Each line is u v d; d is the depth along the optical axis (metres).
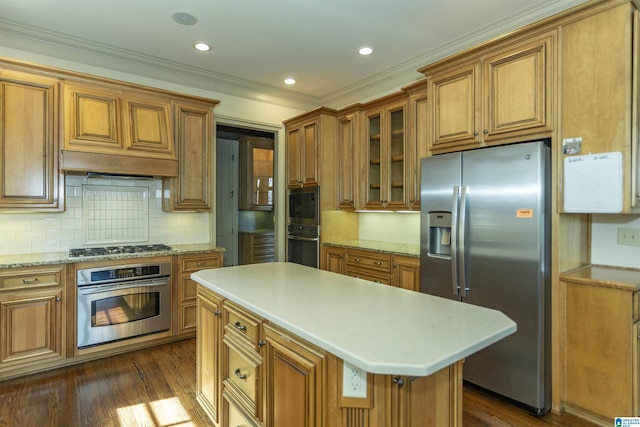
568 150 2.13
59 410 2.22
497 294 2.36
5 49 2.93
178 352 3.13
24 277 2.61
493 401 2.37
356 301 1.57
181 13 2.70
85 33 3.01
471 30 2.96
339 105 4.60
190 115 3.62
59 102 2.91
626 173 1.93
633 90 1.92
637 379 1.98
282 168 4.63
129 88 3.24
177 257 3.32
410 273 3.10
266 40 3.13
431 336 1.16
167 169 3.40
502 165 2.33
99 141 3.04
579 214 2.45
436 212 2.73
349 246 3.72
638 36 1.95
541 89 2.22
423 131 3.23
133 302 3.09
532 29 2.24
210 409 1.97
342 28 2.93
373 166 3.88
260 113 4.39
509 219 2.29
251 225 6.55
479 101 2.53
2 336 2.54
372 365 0.96
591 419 2.13
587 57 2.05
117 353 3.07
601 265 2.50
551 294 2.24
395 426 1.11
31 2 2.54
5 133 2.70
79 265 2.83
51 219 3.19
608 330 2.04
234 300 1.65
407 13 2.69
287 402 1.36
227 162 6.15
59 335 2.75
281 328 1.41
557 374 2.22
